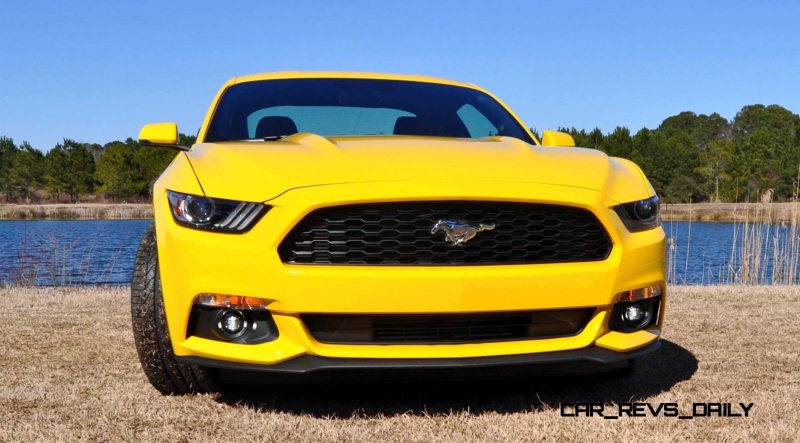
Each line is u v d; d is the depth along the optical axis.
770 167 94.44
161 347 2.76
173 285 2.56
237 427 2.44
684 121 194.25
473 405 2.74
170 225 2.58
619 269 2.59
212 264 2.47
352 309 2.40
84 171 106.94
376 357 2.44
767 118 177.62
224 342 2.52
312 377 2.48
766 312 5.39
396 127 3.62
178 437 2.33
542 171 2.69
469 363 2.45
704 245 22.83
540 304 2.49
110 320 5.00
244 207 2.48
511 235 2.52
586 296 2.54
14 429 2.41
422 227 2.46
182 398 2.85
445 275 2.41
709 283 10.15
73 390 2.97
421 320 2.48
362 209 2.46
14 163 107.94
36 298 6.41
